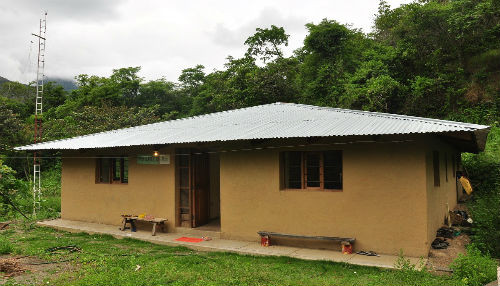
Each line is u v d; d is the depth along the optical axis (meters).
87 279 6.30
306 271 7.03
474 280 5.90
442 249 8.06
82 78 47.22
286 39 35.19
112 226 11.75
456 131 6.70
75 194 12.91
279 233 8.95
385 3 32.75
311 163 9.01
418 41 25.25
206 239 9.68
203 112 40.97
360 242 8.12
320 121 9.10
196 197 10.91
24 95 54.41
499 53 22.80
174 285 6.16
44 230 11.80
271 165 9.21
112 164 12.31
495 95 21.73
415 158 7.63
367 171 8.11
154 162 11.13
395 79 25.08
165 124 13.04
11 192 7.39
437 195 9.28
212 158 11.88
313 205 8.66
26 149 12.29
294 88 29.86
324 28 30.33
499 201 10.55
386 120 8.37
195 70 53.44
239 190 9.64
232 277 6.55
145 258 8.07
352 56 29.72
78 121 30.61
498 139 17.31
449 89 22.70
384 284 5.95
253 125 9.88
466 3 23.48
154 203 11.08
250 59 34.75
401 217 7.72
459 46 24.20
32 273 6.90
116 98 45.75
